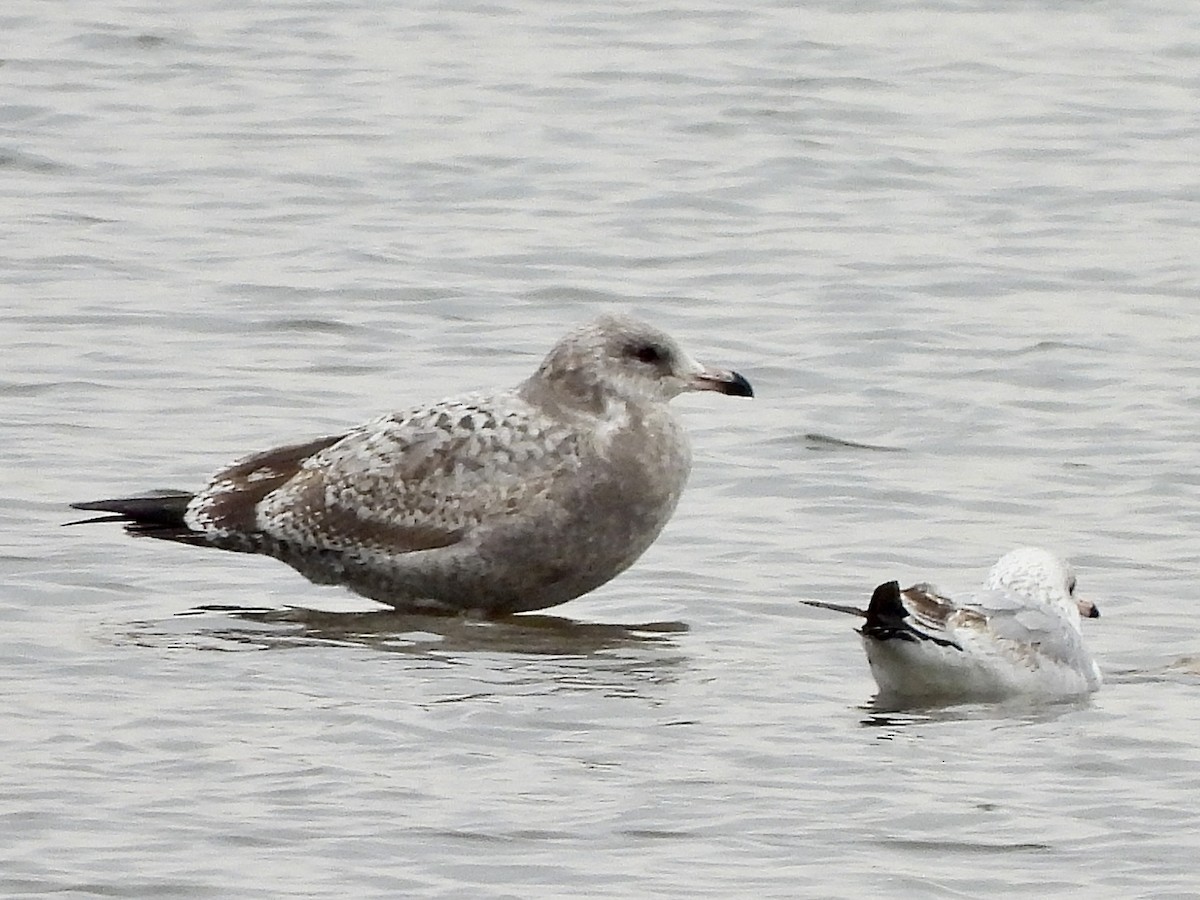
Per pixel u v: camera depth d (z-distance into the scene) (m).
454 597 14.97
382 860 10.45
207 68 28.81
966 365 20.03
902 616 12.82
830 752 12.01
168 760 11.59
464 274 22.30
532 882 10.27
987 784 11.56
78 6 30.83
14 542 15.39
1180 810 11.25
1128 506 16.78
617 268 22.69
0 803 10.97
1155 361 20.20
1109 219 24.47
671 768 11.68
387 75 28.86
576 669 13.45
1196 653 13.99
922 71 29.56
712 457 17.70
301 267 22.31
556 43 30.36
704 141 26.84
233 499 15.19
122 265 22.14
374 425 15.24
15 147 25.70
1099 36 31.16
